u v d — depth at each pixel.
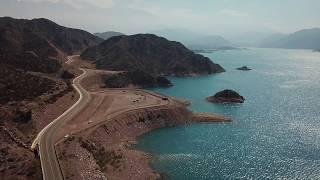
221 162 98.94
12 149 84.44
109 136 114.88
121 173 89.31
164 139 121.12
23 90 126.12
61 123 113.88
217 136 124.50
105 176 84.56
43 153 86.94
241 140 119.69
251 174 90.75
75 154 90.00
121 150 106.69
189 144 115.44
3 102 109.94
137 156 102.94
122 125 124.56
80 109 132.62
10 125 98.75
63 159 84.38
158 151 108.50
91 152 97.75
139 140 120.25
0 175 72.06
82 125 114.75
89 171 83.50
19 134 96.38
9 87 124.56
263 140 119.75
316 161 100.19
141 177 88.19
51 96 131.38
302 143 116.44
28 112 105.88
